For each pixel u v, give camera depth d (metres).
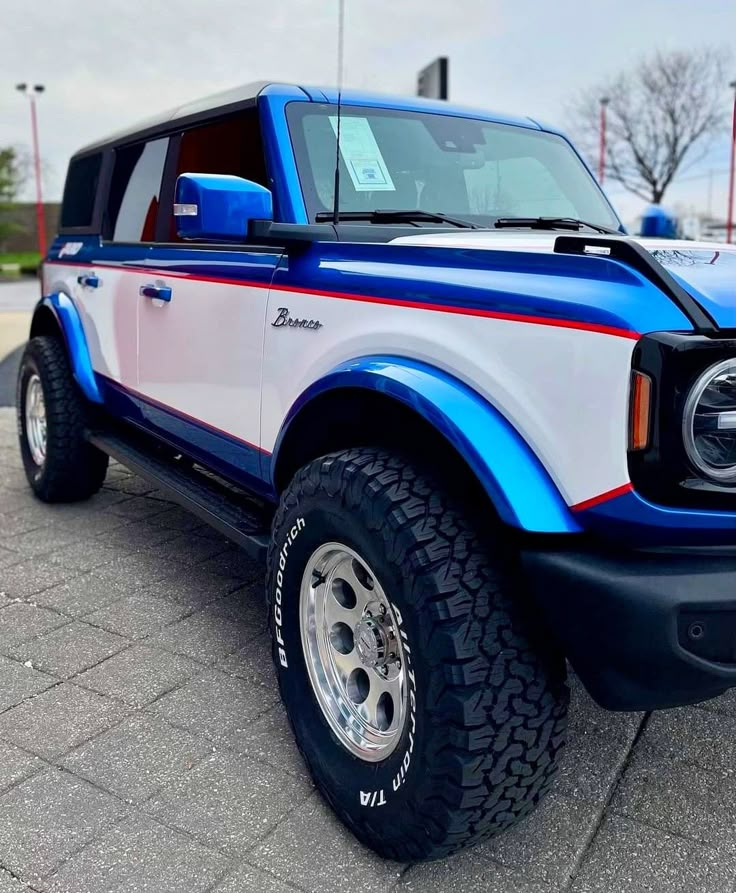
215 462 3.08
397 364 2.01
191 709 2.70
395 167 2.89
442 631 1.79
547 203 3.23
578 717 2.69
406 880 2.00
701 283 1.70
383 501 1.92
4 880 1.97
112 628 3.24
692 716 2.71
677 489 1.63
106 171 4.18
